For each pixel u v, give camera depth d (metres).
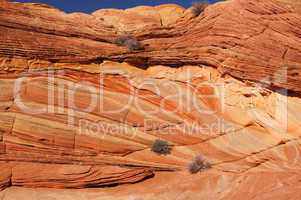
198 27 19.28
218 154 16.97
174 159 16.83
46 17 18.48
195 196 14.77
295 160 16.52
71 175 15.41
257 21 18.47
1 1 17.80
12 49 17.05
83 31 18.78
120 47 18.89
